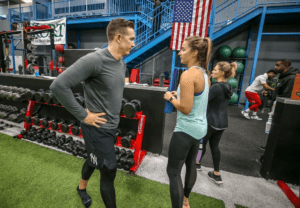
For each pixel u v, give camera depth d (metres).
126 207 1.46
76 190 1.61
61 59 5.36
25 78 3.00
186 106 0.96
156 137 2.35
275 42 5.93
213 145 1.79
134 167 1.95
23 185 1.64
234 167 2.22
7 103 3.41
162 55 7.14
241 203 1.58
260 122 4.32
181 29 3.79
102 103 1.05
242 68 5.70
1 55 3.86
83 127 1.11
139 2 6.69
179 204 1.07
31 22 7.37
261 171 2.06
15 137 2.61
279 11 4.69
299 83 1.67
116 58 1.02
